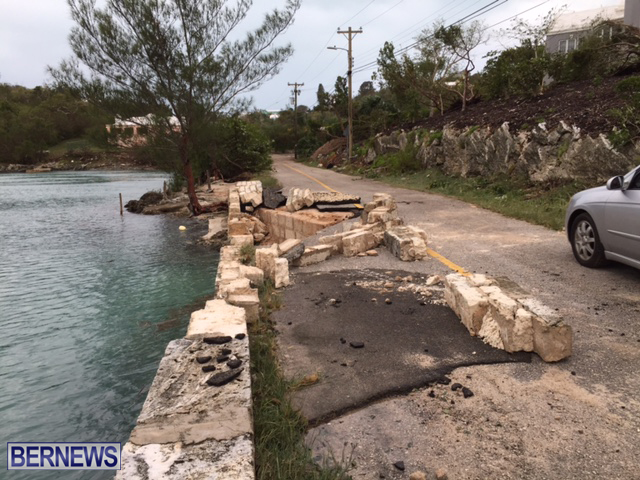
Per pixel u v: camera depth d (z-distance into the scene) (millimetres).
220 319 4297
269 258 7273
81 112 24094
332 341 4711
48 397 6078
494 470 2775
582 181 13258
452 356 4215
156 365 6895
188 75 21422
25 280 12422
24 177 67875
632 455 2828
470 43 28234
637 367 3889
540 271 6879
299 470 2752
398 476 2775
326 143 56688
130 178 62781
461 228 10688
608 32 21984
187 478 2416
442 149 22844
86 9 20328
